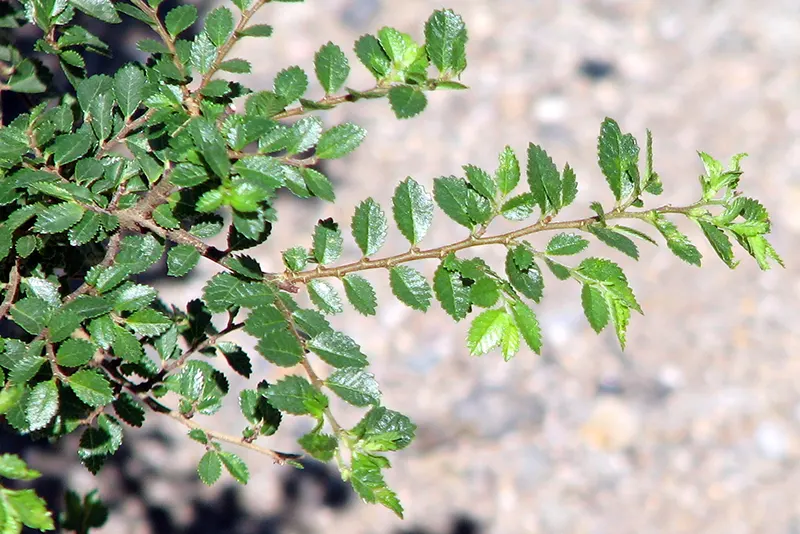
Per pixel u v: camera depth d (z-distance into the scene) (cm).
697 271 736
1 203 186
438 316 704
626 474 637
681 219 761
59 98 252
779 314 712
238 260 190
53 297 190
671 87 860
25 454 601
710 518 617
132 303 190
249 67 204
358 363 171
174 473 621
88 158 196
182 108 202
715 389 675
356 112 823
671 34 911
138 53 738
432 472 637
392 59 192
